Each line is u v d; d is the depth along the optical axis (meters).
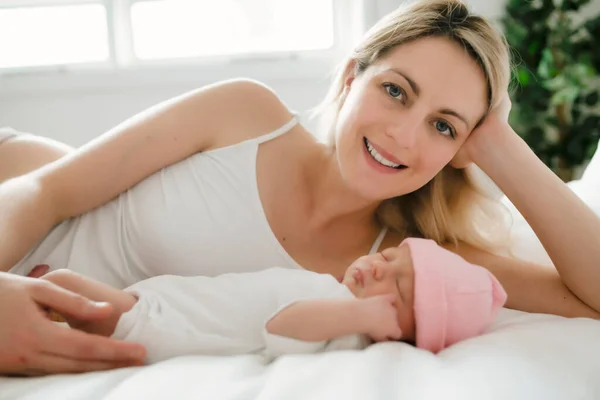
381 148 0.94
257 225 1.02
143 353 0.71
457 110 0.93
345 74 1.10
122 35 2.30
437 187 1.15
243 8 2.35
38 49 2.35
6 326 0.67
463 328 0.87
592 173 1.31
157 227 1.00
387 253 0.94
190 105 1.05
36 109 2.24
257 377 0.64
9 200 0.90
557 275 1.02
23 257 0.94
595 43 1.98
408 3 1.01
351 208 1.06
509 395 0.58
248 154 1.04
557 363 0.69
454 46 0.93
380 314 0.81
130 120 1.04
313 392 0.57
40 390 0.60
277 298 0.86
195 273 1.02
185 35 2.37
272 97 1.11
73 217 1.04
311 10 2.35
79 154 0.99
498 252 1.17
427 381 0.61
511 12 2.04
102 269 1.01
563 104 2.01
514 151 1.03
